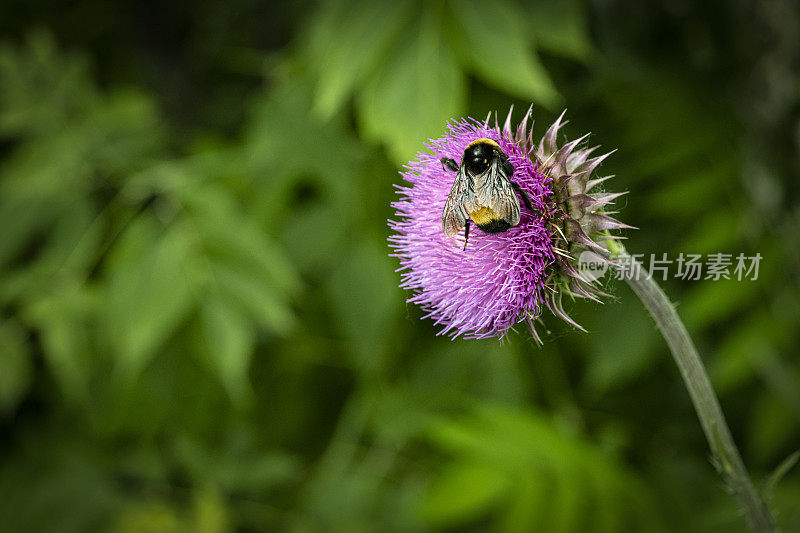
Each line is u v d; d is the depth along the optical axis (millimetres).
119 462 794
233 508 758
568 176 440
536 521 559
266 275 607
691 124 600
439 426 570
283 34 769
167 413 763
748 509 459
